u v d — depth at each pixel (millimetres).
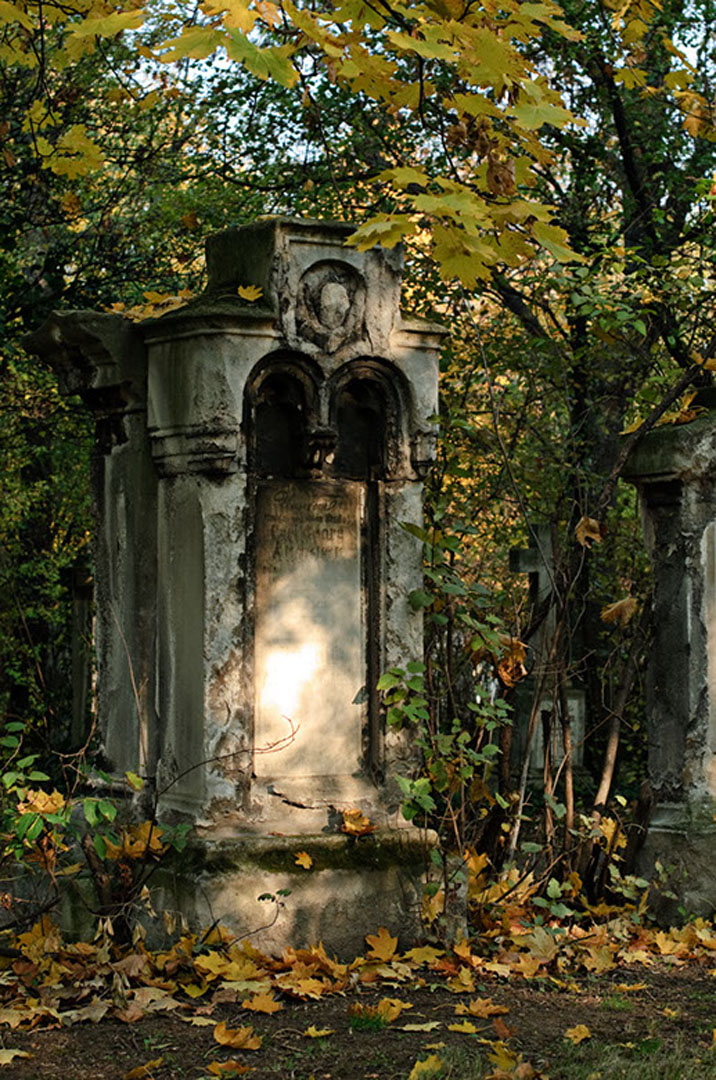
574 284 6875
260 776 5586
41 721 13453
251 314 5531
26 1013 4492
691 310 7156
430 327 5934
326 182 11859
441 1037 4453
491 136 4578
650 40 11250
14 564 14844
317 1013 4715
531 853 6453
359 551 5863
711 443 6738
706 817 6609
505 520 11102
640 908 6270
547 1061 4191
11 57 5820
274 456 5711
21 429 14289
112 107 12031
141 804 5746
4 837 5109
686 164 11750
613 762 6711
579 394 9930
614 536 11211
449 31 4043
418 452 5910
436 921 5594
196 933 5203
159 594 5762
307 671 5707
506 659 6117
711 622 6770
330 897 5426
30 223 11766
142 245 12727
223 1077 4000
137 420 5898
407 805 5441
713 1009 4961
